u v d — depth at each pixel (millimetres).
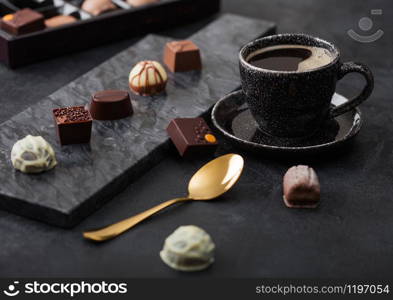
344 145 546
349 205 503
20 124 575
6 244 470
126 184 523
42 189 498
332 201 507
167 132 564
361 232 480
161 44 723
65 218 479
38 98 644
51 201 486
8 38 683
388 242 472
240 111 596
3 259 458
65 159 530
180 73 664
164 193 517
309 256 461
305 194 495
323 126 572
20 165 511
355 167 541
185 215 494
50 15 769
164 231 480
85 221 491
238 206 502
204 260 450
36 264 455
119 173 514
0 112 618
